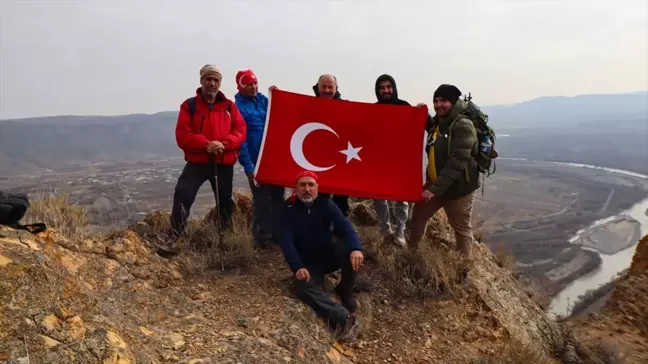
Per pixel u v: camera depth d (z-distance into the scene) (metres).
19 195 3.33
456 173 4.74
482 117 4.94
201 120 4.89
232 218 5.54
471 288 5.11
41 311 2.43
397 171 5.41
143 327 3.17
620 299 8.22
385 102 5.67
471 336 4.50
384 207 5.77
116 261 4.00
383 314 4.61
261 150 5.31
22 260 2.61
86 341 2.40
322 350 3.67
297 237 4.30
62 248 3.62
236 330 3.46
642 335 7.18
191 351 2.97
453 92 4.89
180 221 5.12
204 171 5.07
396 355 4.06
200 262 4.65
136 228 5.01
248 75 5.52
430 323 4.58
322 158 5.40
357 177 5.39
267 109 5.40
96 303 2.83
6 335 2.22
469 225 5.32
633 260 8.98
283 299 4.13
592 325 7.45
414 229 5.48
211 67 4.80
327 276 4.92
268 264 4.98
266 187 5.41
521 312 5.93
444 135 4.96
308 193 4.17
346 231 4.28
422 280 5.07
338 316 4.08
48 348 2.25
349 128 5.45
